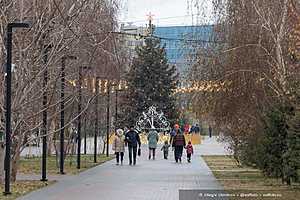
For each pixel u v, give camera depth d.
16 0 24.23
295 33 21.94
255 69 27.02
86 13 26.69
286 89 22.70
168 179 28.66
